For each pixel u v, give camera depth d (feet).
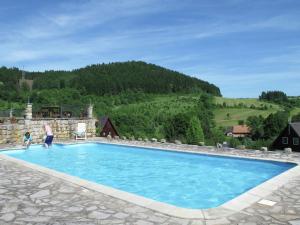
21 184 27.09
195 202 29.60
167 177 39.83
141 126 228.22
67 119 74.08
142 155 57.00
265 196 23.70
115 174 41.96
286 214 19.71
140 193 32.99
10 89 196.75
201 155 49.11
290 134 141.69
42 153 58.70
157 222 18.26
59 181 28.19
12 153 57.06
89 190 25.12
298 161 39.75
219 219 18.79
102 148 64.44
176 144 60.44
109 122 163.43
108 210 20.30
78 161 51.39
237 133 273.13
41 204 21.54
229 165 45.60
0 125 63.16
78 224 17.90
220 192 32.76
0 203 21.72
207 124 244.42
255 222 18.31
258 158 42.83
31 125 68.03
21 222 18.20
